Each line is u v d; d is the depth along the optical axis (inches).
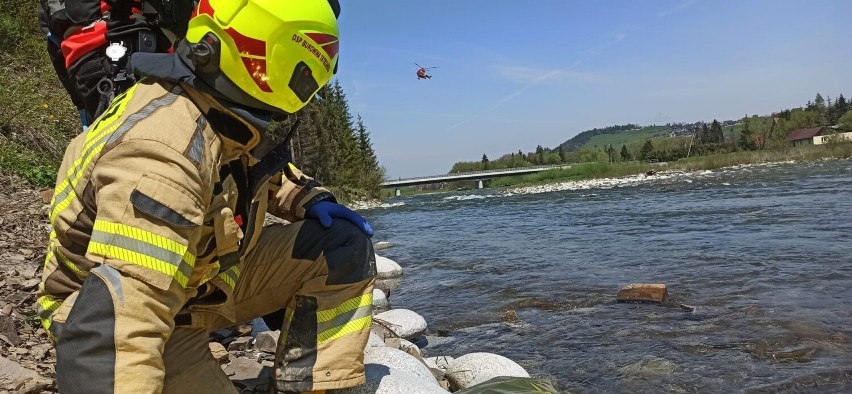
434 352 208.5
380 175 2282.2
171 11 92.6
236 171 66.8
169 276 55.6
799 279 288.7
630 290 269.9
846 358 179.8
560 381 174.6
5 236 192.1
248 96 64.1
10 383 91.2
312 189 89.5
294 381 81.9
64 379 52.4
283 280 85.4
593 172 2699.3
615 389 165.9
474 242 546.9
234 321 80.7
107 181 55.6
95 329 51.8
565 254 426.0
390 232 737.6
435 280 349.7
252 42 61.8
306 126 1792.6
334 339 83.4
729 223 537.6
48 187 302.4
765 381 165.2
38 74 421.1
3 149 300.8
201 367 71.9
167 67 62.6
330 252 83.7
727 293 270.7
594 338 214.2
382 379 101.1
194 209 57.7
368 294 87.0
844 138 2967.5
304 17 64.7
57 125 378.3
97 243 54.2
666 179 1792.6
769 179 1217.4
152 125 57.4
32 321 124.6
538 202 1194.6
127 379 52.1
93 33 101.9
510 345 212.4
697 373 173.9
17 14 466.6
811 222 495.5
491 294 300.7
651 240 467.5
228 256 67.9
